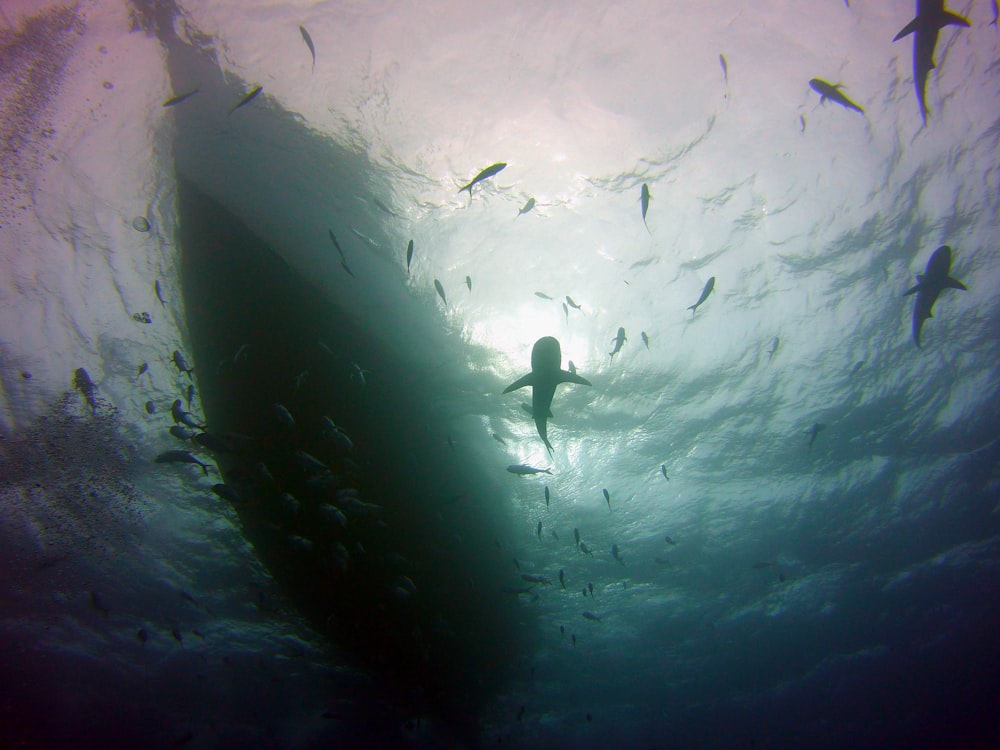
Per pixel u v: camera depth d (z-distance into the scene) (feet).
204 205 26.02
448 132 27.81
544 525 42.78
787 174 29.81
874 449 44.91
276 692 55.01
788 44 26.04
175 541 42.70
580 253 31.86
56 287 28.50
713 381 38.32
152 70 24.88
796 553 52.90
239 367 27.30
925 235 32.58
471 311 31.99
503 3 24.85
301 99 26.13
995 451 45.83
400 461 29.99
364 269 28.32
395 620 35.76
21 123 24.16
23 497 37.19
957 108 27.78
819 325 36.37
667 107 27.58
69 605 46.55
